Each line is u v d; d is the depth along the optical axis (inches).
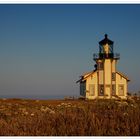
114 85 2468.0
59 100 1793.8
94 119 628.7
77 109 829.8
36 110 1055.6
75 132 573.9
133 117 633.6
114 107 799.1
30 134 586.2
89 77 2455.7
